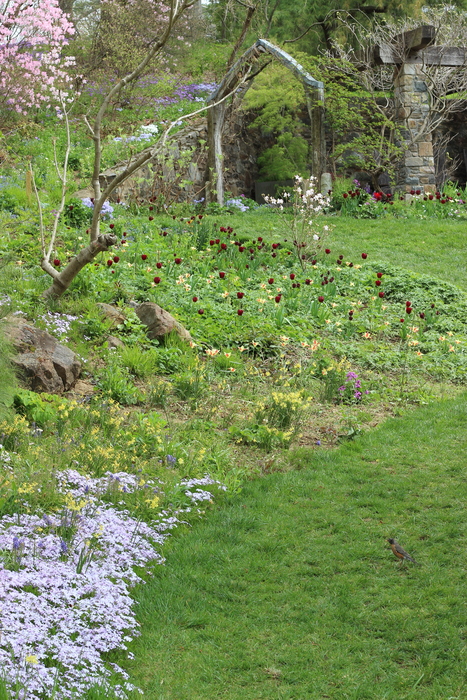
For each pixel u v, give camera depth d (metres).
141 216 17.00
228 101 20.41
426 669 4.19
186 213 18.59
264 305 11.76
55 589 4.33
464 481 6.64
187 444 7.28
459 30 23.92
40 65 19.34
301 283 13.22
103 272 11.59
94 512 5.46
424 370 10.20
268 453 7.45
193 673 4.17
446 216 19.73
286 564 5.41
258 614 4.78
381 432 7.89
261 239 14.78
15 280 9.73
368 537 5.75
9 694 3.40
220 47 26.69
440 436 7.74
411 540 5.67
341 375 9.25
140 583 5.05
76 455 6.38
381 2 23.59
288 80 22.56
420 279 13.85
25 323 8.39
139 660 4.27
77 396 7.90
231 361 9.59
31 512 5.33
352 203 19.59
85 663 3.91
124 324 9.85
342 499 6.42
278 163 24.28
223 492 6.54
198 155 20.86
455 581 5.09
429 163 21.92
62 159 18.73
